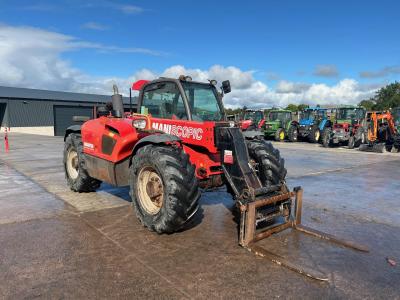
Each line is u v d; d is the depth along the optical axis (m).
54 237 3.94
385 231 4.37
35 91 38.88
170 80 4.79
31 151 13.76
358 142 17.67
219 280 2.98
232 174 4.11
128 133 4.63
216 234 4.09
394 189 6.90
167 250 3.61
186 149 4.48
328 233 4.25
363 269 3.25
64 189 6.40
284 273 3.13
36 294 2.73
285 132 22.44
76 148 5.86
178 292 2.78
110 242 3.81
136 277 3.02
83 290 2.80
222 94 5.25
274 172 4.46
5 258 3.38
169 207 3.76
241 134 4.23
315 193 6.46
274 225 4.17
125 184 4.91
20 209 5.07
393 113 16.45
